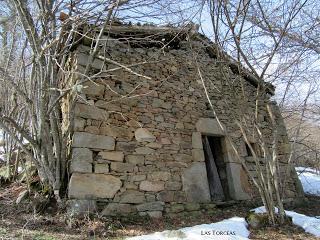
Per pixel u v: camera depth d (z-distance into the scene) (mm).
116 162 4688
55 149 4344
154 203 4758
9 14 5441
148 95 5441
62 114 5387
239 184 5934
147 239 3641
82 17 4230
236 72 6914
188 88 6043
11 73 6098
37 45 4203
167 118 5516
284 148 7254
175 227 4355
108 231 3873
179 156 5371
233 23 4266
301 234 4203
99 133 4680
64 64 5039
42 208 4129
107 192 4441
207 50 6551
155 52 5672
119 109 5016
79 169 4328
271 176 4906
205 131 5906
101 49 5066
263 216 4559
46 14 4289
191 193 5211
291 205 6512
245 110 5449
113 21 4594
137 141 5016
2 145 7164
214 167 6070
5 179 5039
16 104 5156
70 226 3775
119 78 5207
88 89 4801
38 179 4660
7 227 3572
